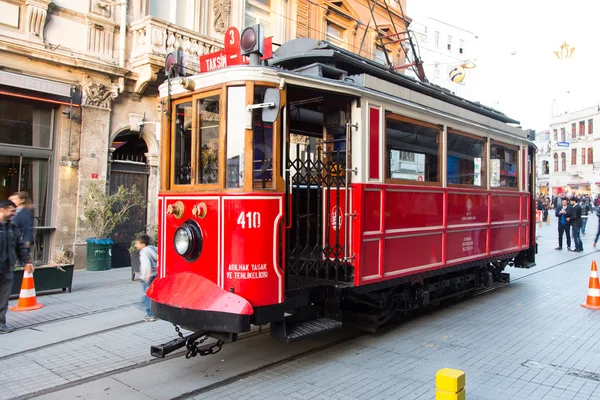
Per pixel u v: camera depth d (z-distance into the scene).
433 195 7.03
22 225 8.23
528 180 10.63
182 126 5.43
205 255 4.94
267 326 6.81
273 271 4.85
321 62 6.22
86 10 11.25
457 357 5.52
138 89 11.98
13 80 9.80
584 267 12.40
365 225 5.74
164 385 4.70
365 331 6.69
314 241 6.41
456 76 27.50
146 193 12.81
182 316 4.79
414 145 6.70
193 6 13.38
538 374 4.95
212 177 5.03
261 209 4.80
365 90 5.76
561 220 15.99
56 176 10.96
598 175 51.97
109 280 10.07
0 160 10.20
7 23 9.98
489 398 4.34
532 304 8.32
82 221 11.25
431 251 6.98
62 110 10.97
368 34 20.83
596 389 4.55
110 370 5.11
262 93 4.89
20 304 7.68
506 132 9.38
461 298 8.84
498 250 9.00
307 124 7.23
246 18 15.48
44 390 4.59
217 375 4.95
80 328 6.69
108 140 11.71
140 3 12.21
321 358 5.52
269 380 4.83
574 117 56.31
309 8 17.59
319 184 5.93
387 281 6.18
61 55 10.63
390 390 4.54
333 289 5.62
